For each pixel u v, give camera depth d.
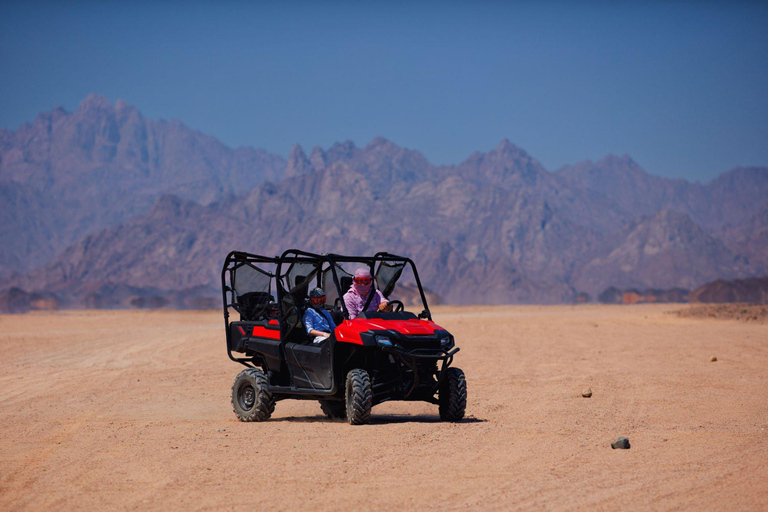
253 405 28.56
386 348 25.36
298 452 21.83
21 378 45.25
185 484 18.44
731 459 21.00
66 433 26.17
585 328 89.69
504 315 134.25
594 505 16.50
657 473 19.38
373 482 18.47
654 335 76.69
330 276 29.62
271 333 29.31
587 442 23.41
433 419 28.92
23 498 17.64
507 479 18.77
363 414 25.86
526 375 44.62
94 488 18.30
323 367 27.06
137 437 24.88
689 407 31.41
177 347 67.31
